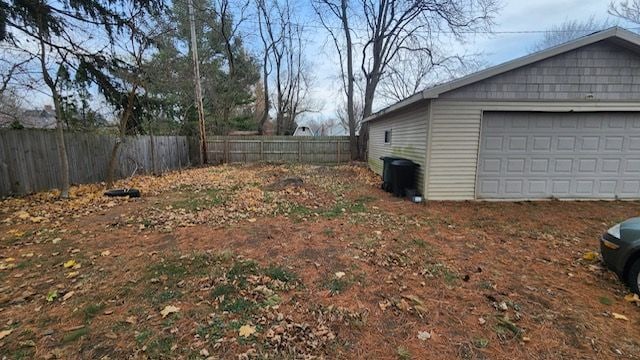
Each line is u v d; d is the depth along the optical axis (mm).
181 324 2506
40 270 3498
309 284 3191
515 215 6070
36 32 6625
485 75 6711
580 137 7180
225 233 4742
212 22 19062
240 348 2242
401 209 6484
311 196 7668
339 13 17891
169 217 5586
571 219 5812
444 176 7215
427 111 7117
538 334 2467
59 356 2156
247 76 23500
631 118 7090
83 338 2340
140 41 8484
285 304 2820
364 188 9055
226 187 8805
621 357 2229
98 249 4105
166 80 11133
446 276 3428
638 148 7184
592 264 3822
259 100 28734
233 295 2941
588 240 4703
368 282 3256
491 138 7156
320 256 3904
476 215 6059
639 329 2562
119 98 8906
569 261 3924
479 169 7238
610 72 6828
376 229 5059
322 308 2766
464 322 2602
